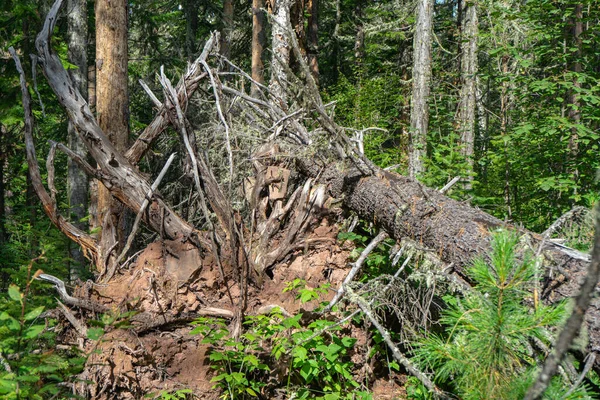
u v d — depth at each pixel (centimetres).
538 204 817
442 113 1259
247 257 445
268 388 391
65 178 1470
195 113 593
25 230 761
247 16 1814
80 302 406
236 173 517
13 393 256
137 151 502
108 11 595
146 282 420
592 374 288
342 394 396
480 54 1543
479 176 1071
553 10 741
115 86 599
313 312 396
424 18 1130
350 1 1922
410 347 398
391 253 418
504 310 227
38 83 1057
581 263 289
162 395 365
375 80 1296
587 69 743
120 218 525
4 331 279
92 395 374
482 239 343
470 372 230
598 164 685
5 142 1184
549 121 715
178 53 1800
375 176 458
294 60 862
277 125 554
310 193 491
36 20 1027
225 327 416
